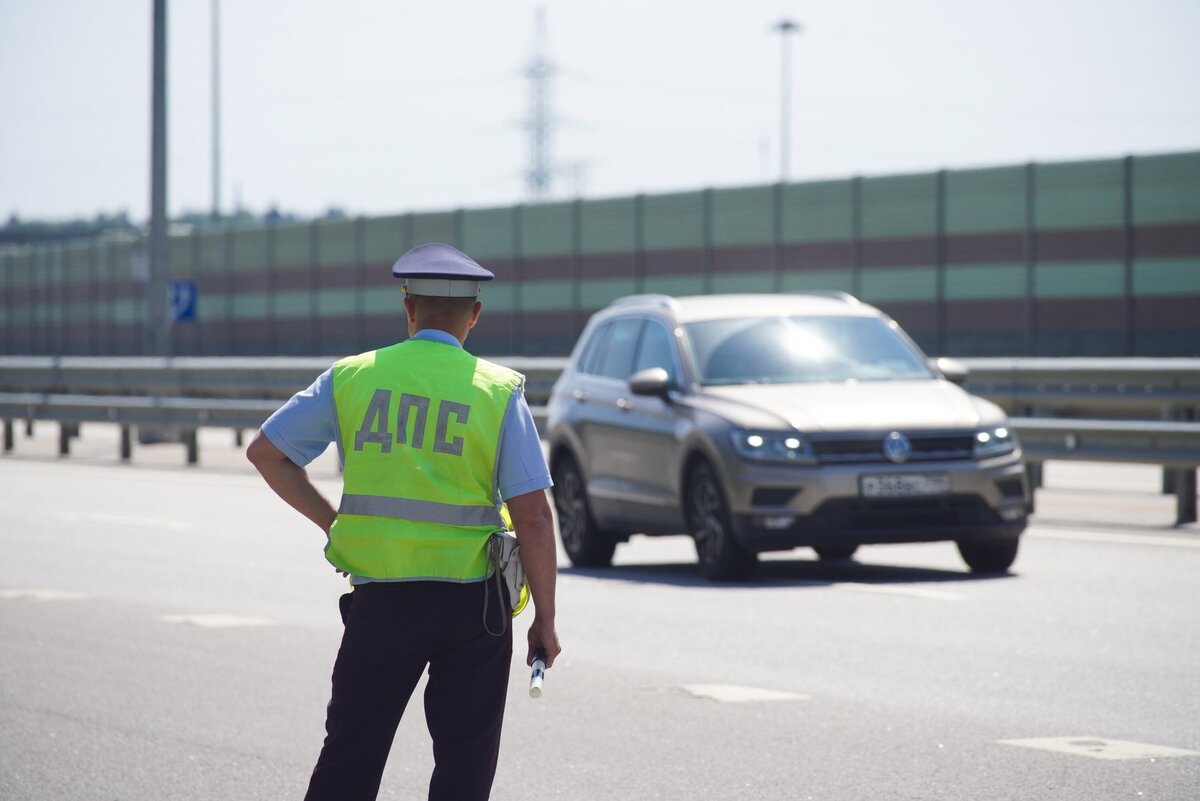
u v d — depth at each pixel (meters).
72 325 185.88
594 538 36.97
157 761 19.42
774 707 21.48
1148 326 111.19
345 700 11.84
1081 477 57.22
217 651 26.61
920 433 31.56
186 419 69.81
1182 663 23.70
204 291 171.38
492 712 11.95
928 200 121.19
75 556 39.81
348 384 12.00
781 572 35.00
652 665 24.56
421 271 12.09
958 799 16.81
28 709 22.42
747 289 130.88
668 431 33.75
